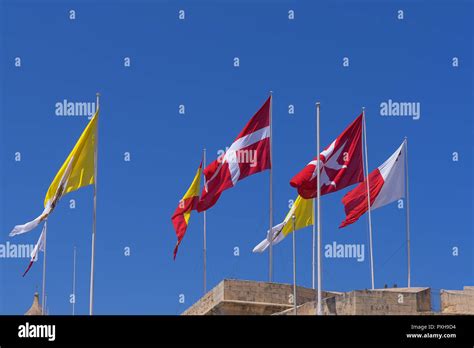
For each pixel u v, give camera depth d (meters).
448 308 92.44
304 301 105.69
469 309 91.81
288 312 99.50
